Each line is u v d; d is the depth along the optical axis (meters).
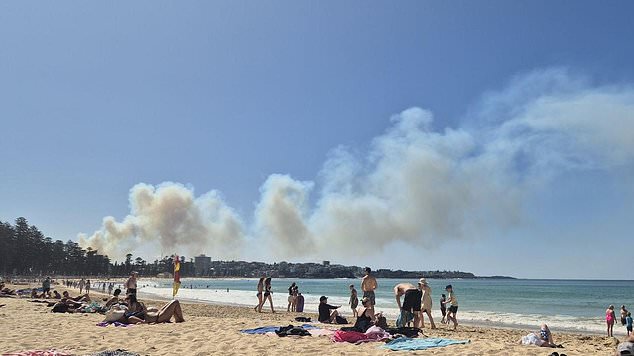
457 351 9.58
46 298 29.36
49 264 143.12
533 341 11.09
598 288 116.81
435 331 15.17
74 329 12.52
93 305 18.14
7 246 112.00
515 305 45.78
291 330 12.01
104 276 183.38
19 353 8.05
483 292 85.94
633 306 45.66
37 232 135.00
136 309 15.31
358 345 10.37
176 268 27.91
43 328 12.68
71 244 165.12
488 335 15.21
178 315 14.98
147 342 10.53
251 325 14.24
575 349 11.19
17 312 17.42
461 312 33.88
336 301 43.56
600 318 29.30
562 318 28.83
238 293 64.75
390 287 115.00
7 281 79.38
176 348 9.82
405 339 10.82
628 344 8.15
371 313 13.09
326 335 11.87
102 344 10.19
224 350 9.64
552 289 107.50
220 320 16.02
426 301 15.97
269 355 9.16
